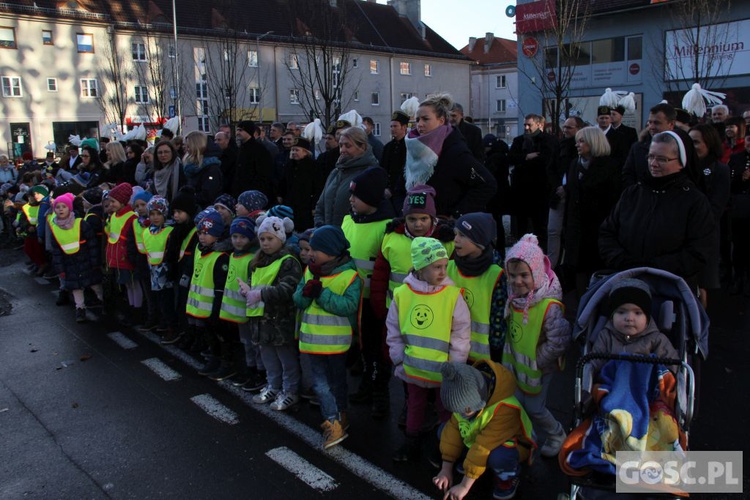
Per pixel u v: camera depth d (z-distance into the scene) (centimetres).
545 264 367
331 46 1770
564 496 325
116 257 719
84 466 408
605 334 324
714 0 1532
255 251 520
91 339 685
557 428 389
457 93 5591
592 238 565
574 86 2550
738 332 600
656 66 2230
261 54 4028
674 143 351
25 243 1014
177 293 658
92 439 446
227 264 543
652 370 307
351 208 514
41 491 379
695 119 784
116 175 1031
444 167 457
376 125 4925
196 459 412
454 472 376
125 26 3831
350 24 3048
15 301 869
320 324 425
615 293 317
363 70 4784
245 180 766
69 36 3816
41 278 1020
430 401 448
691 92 852
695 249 346
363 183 455
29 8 3675
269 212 527
